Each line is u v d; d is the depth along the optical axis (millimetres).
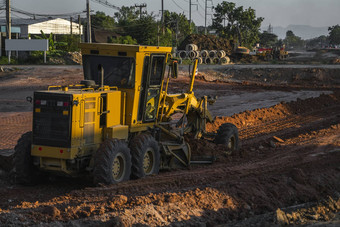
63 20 88875
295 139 18125
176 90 35469
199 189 9805
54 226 7371
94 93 10016
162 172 11922
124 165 10219
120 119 10875
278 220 8750
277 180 11242
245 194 10086
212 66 55219
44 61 58688
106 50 10938
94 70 11148
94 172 9711
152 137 11109
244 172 12164
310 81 49750
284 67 52781
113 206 8375
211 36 78438
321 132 19719
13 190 10055
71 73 43469
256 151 15352
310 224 8773
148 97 11422
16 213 7941
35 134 9922
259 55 80875
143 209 8352
